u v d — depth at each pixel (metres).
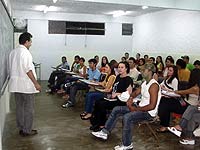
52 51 10.34
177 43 8.37
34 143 3.62
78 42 10.58
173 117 4.70
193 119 3.71
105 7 8.61
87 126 4.47
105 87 4.89
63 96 6.96
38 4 8.27
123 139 3.38
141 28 10.62
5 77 3.79
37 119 4.83
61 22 10.30
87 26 10.61
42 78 10.34
